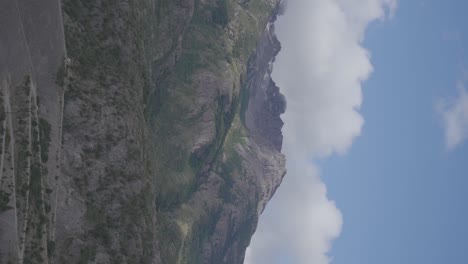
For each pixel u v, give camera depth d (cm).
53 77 10044
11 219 8275
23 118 8994
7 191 8300
